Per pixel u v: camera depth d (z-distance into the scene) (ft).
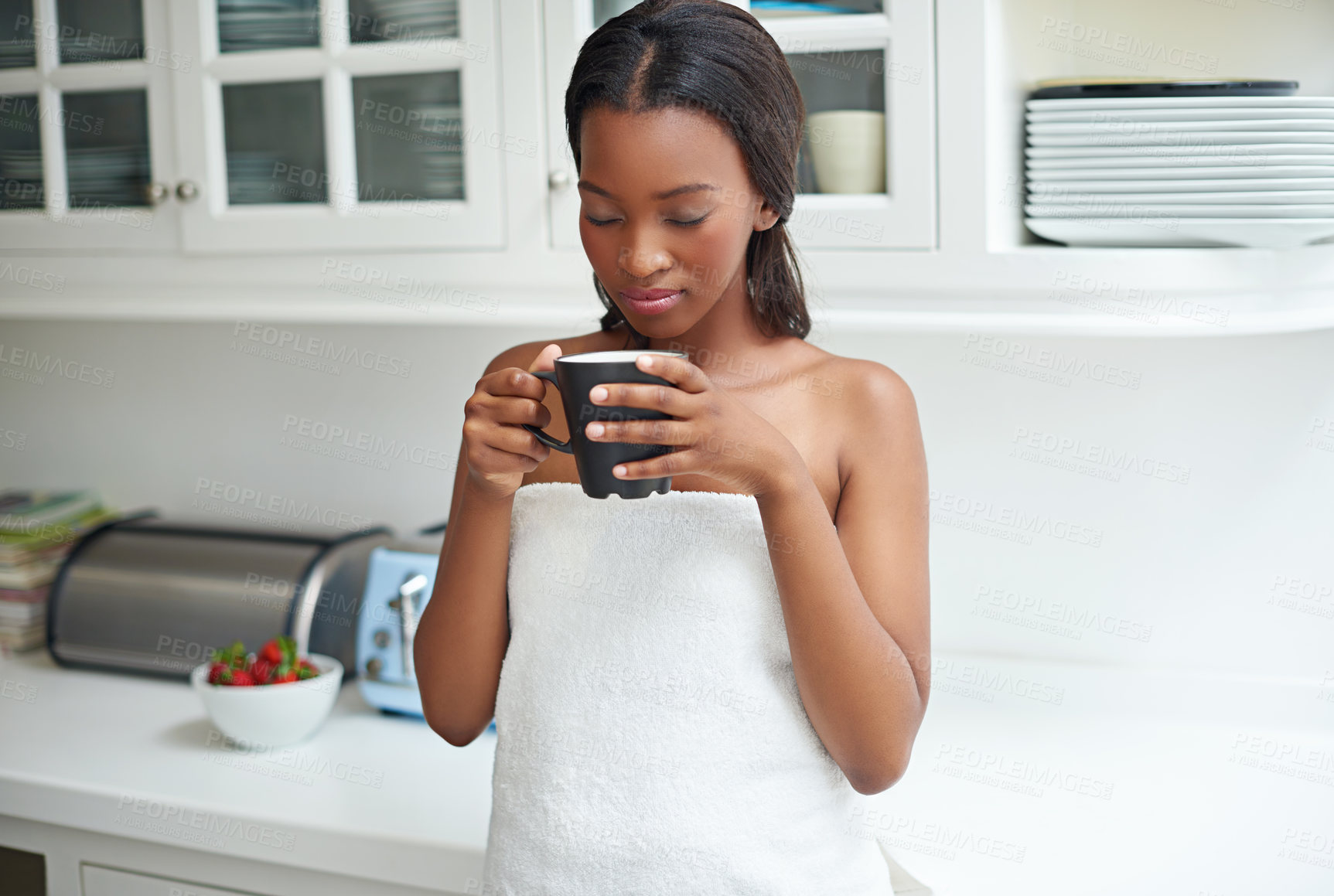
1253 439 4.51
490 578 2.55
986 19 3.56
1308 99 3.43
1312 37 4.17
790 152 2.34
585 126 2.19
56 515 5.81
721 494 2.45
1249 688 4.58
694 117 2.11
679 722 2.40
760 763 2.42
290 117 4.39
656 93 2.10
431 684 2.68
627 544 2.46
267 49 4.39
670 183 2.10
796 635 2.31
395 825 3.73
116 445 6.06
